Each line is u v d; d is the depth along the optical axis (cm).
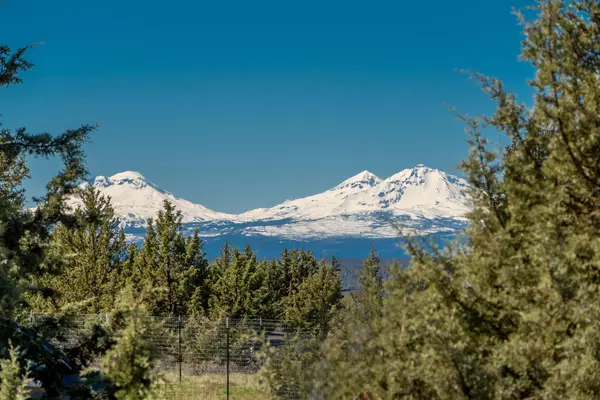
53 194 2470
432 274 1100
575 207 1143
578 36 1184
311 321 6450
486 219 1159
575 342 936
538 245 1014
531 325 996
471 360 978
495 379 985
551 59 1170
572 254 999
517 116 1180
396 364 1039
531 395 998
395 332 1091
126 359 1347
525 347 977
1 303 1820
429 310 1066
